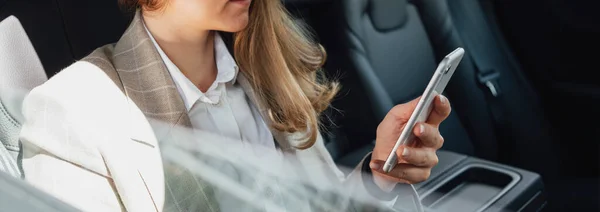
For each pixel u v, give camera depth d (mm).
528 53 2148
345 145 1754
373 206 1172
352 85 1800
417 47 1938
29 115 1022
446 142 1913
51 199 742
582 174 2104
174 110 1052
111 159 990
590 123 2102
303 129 1231
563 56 2100
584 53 2055
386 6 1850
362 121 1791
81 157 979
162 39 1091
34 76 1141
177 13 1053
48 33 1193
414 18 1947
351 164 1674
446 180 1562
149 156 1008
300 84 1293
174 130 1041
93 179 976
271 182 1099
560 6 2053
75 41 1227
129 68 1062
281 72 1211
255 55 1195
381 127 1145
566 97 2121
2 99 1043
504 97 2066
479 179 1612
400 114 1127
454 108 2002
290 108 1215
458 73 1994
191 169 1017
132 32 1083
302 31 1348
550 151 2137
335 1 1768
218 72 1153
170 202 989
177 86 1092
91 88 1026
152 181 995
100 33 1255
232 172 1058
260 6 1176
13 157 1003
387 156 1143
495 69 2066
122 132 1010
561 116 2158
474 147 2012
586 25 2031
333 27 1790
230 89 1187
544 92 2172
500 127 2062
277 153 1176
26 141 1002
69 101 1008
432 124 1085
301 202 1124
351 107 1801
